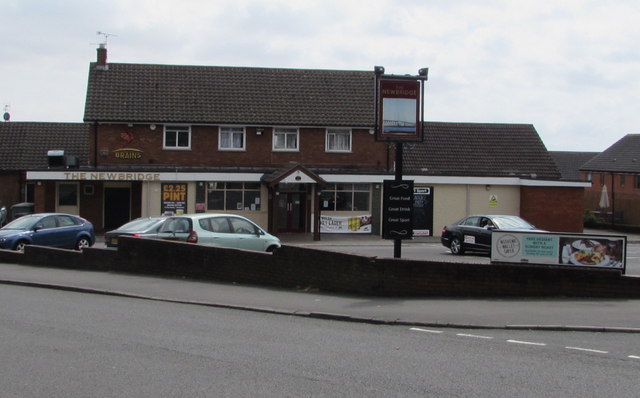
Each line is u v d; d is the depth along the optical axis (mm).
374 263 14320
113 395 7082
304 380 7750
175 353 9016
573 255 14289
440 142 43031
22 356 8766
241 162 37312
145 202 34844
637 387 7754
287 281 15406
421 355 9242
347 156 38250
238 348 9414
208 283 16203
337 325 11578
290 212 36688
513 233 14500
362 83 40469
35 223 23438
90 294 14961
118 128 36281
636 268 21453
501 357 9211
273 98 38625
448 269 14211
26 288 15820
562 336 10812
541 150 43625
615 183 59531
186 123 36500
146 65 39188
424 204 36656
